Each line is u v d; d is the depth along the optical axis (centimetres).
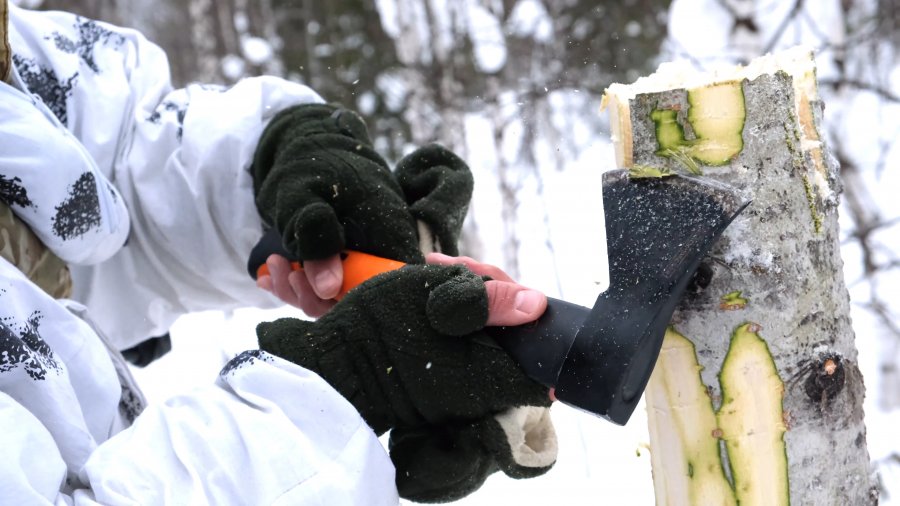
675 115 79
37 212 98
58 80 125
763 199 78
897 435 274
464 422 85
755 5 373
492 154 533
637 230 77
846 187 401
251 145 135
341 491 78
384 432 90
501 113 514
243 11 723
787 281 79
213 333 314
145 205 136
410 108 543
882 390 353
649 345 74
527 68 560
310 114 131
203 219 137
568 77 521
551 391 81
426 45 551
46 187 97
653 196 77
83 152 104
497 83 557
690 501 83
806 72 83
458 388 83
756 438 80
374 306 87
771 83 78
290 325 89
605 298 76
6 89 98
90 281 141
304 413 82
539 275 406
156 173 137
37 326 90
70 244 104
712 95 78
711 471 82
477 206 499
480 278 85
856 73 476
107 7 722
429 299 84
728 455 81
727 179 78
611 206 79
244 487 78
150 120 138
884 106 465
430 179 124
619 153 84
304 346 87
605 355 74
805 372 80
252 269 127
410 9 545
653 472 87
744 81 78
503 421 84
